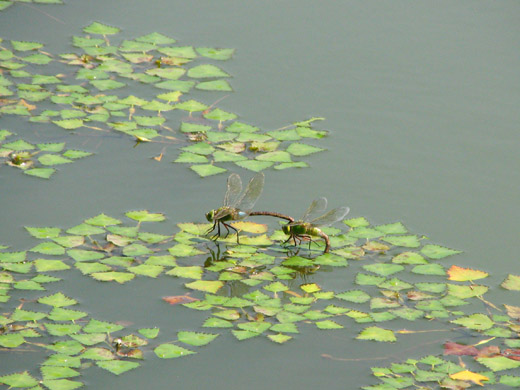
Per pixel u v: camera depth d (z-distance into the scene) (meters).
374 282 9.95
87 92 14.97
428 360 8.49
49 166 12.36
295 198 11.88
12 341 8.40
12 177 11.96
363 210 11.66
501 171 12.77
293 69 16.06
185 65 16.12
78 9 18.28
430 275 10.15
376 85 15.51
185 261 10.20
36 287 9.40
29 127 13.55
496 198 12.03
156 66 16.05
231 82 15.58
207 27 17.72
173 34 17.36
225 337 8.77
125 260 10.09
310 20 18.11
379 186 12.29
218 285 9.73
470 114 14.52
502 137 13.79
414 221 11.41
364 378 8.18
